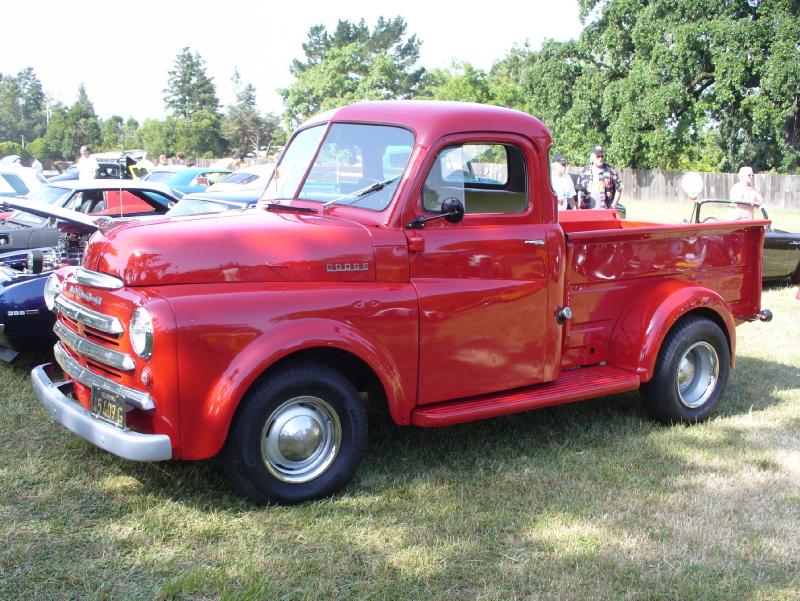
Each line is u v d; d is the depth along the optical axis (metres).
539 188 4.59
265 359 3.57
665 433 5.13
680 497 4.10
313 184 4.56
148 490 3.98
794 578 3.32
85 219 6.33
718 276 5.72
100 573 3.19
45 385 4.12
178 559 3.31
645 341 4.99
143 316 3.45
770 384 6.31
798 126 34.41
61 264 6.11
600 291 5.04
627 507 3.96
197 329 3.47
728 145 35.62
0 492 3.88
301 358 3.87
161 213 9.64
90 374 3.84
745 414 5.56
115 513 3.72
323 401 3.87
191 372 3.48
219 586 3.12
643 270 5.24
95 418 3.72
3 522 3.58
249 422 3.65
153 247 3.62
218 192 9.48
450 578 3.26
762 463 4.62
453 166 4.31
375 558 3.39
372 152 4.37
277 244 3.83
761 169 36.06
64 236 6.26
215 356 3.52
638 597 3.14
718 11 31.61
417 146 4.19
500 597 3.12
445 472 4.35
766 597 3.17
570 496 4.07
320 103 68.88
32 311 5.73
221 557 3.35
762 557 3.49
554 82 38.34
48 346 5.90
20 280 5.82
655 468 4.51
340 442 3.95
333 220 4.18
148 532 3.54
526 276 4.51
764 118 30.59
